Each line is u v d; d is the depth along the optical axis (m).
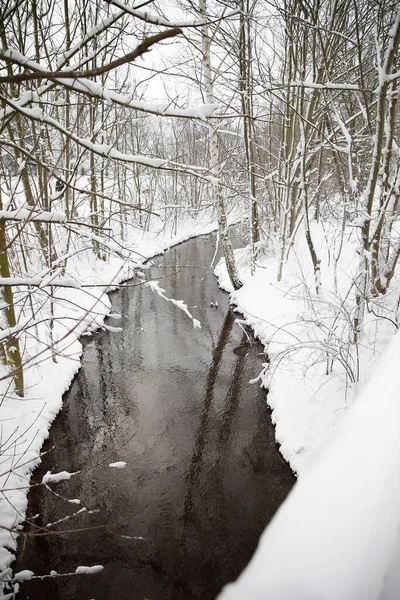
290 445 5.27
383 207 5.38
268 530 1.12
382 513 1.04
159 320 10.38
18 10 4.14
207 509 4.72
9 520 4.25
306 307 7.82
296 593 0.91
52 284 3.28
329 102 6.68
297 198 10.43
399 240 6.23
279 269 10.43
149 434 6.09
